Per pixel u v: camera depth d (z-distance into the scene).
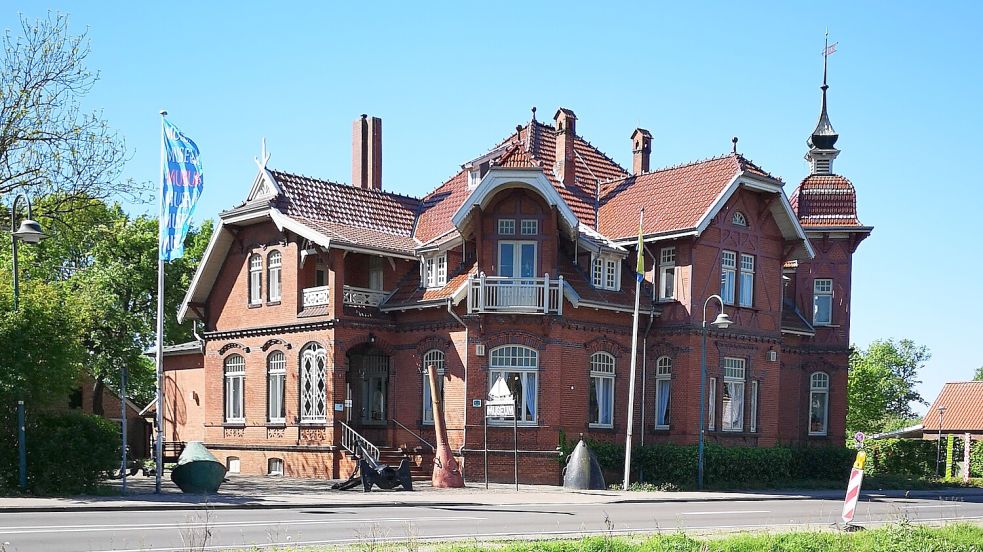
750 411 34.50
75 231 37.34
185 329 50.72
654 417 33.25
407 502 22.23
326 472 31.03
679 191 34.44
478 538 15.40
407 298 32.38
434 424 30.92
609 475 31.44
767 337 35.16
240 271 35.16
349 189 35.50
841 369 39.22
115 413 53.41
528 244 31.38
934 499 30.62
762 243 35.25
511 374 30.78
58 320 23.28
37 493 21.80
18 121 32.12
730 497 27.72
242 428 34.50
